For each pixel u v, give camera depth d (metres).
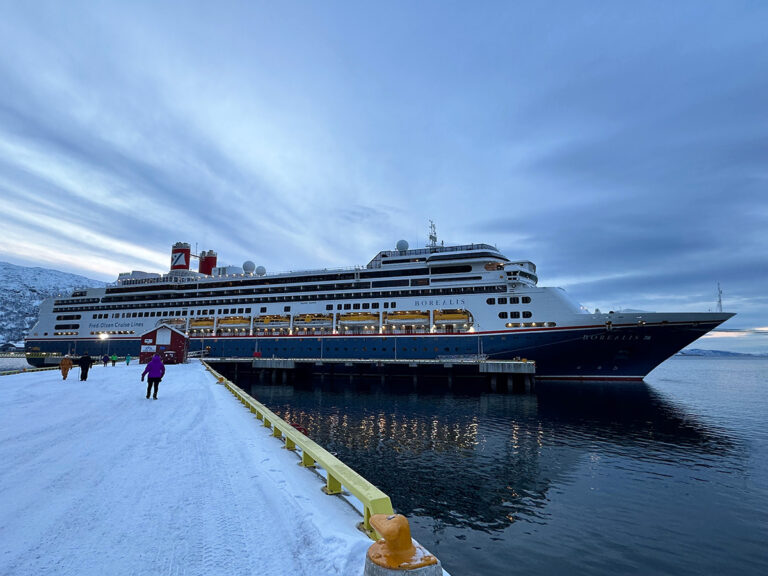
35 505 4.73
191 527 4.23
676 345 45.94
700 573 10.12
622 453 21.08
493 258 53.62
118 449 7.43
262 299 64.50
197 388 19.08
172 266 80.00
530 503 14.49
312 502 4.99
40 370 32.84
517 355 49.62
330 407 36.47
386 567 2.51
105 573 3.30
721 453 21.42
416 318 54.38
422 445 22.64
